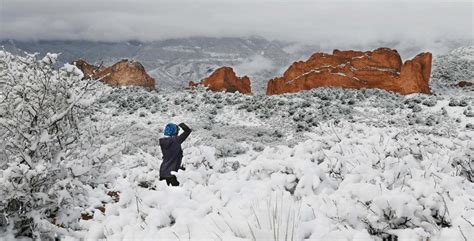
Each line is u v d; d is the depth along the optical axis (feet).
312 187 14.65
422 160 18.95
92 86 16.94
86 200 16.30
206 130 65.57
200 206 13.76
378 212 11.49
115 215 14.51
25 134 14.99
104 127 17.26
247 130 68.18
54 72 16.06
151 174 24.11
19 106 15.38
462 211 11.22
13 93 15.44
